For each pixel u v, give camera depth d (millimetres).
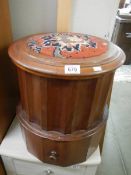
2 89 836
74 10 843
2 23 744
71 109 611
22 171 938
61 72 515
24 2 835
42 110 639
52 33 799
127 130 1692
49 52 595
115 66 568
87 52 608
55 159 767
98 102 646
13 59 577
